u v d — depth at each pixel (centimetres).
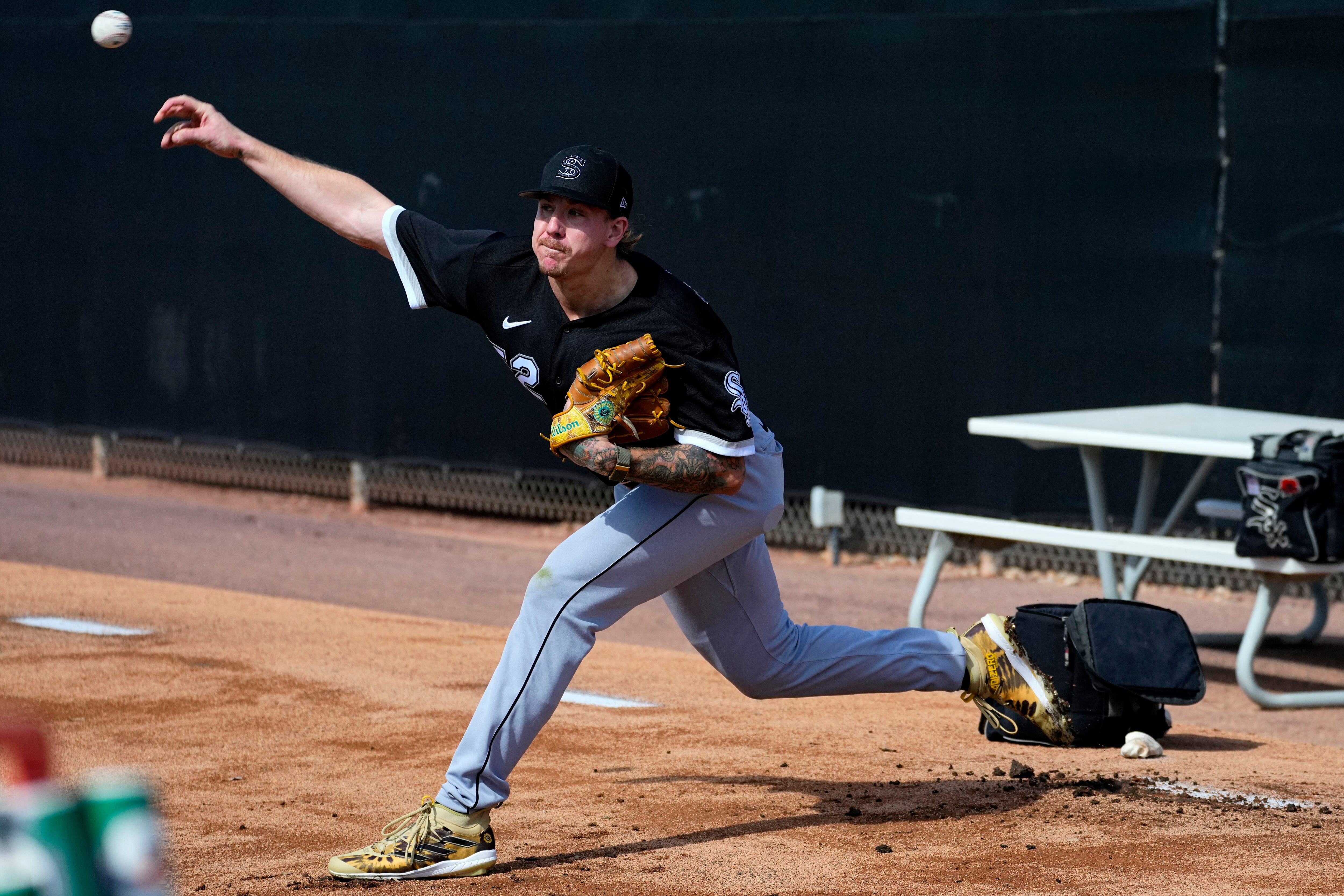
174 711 1844
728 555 1281
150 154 4016
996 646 1448
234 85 3862
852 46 3141
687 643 2534
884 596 2977
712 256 3322
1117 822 1410
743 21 3241
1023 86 2991
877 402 3184
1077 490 2995
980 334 3073
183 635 2303
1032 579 3181
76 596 2631
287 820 1417
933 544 2384
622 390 1154
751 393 3309
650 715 1870
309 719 1816
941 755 1700
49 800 364
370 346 3756
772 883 1223
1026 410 3044
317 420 3850
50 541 3369
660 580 1238
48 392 4269
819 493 3238
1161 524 2948
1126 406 2958
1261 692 2098
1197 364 2886
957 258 3080
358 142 3706
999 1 3005
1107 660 1736
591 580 1221
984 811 1449
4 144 4247
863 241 3169
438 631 2422
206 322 3984
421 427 3709
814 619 2741
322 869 1266
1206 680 2336
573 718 1847
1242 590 3062
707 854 1301
